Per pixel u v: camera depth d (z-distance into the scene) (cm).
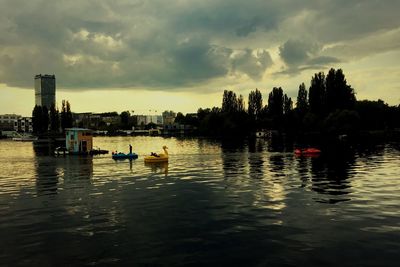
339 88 15775
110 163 6688
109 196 3478
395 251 1958
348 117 14562
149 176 4838
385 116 16850
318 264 1805
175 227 2428
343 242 2103
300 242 2111
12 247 2088
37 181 4509
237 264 1816
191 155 8200
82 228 2431
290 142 13038
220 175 4806
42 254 1977
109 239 2202
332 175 4638
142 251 2002
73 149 8981
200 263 1831
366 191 3541
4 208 3033
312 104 16600
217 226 2438
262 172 5025
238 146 11456
